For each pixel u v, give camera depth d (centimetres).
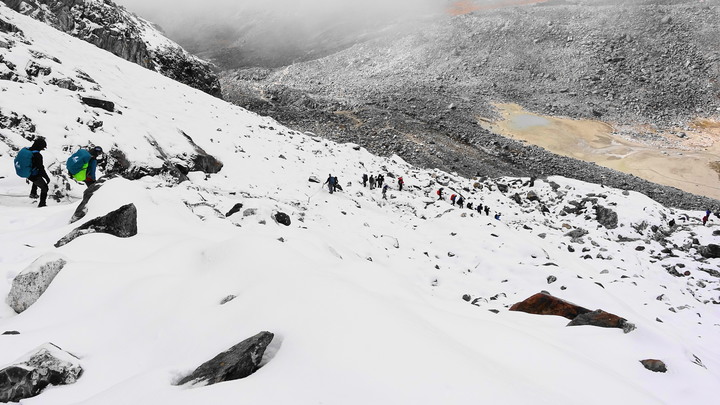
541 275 1369
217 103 3678
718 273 2127
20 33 2342
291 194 2242
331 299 422
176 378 366
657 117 8894
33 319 486
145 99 2727
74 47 2809
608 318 694
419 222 2414
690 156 7194
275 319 414
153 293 513
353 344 354
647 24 11469
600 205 3638
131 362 420
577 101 9644
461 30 13438
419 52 12950
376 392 301
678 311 1349
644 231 3275
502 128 8388
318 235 1200
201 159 2159
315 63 14588
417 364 330
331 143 4247
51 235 752
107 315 489
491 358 430
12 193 1118
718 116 8662
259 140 3139
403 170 4109
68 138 1545
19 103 1544
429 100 9488
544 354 450
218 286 515
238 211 1285
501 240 1895
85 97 1916
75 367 395
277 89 10138
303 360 344
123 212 701
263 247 570
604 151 7550
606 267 1952
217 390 310
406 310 446
